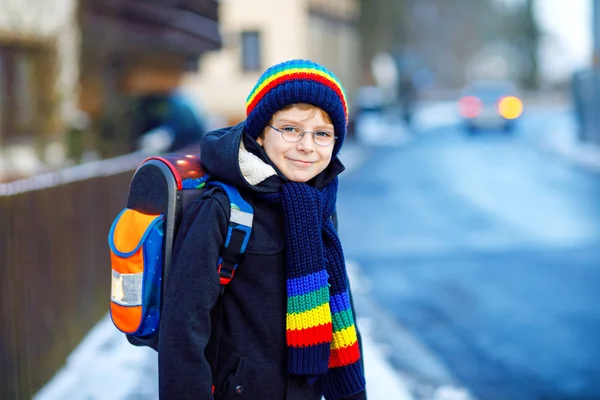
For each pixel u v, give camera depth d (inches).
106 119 575.5
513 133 1408.7
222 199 99.4
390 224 541.6
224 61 1262.3
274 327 101.7
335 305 106.3
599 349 273.1
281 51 1270.9
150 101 593.6
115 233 104.6
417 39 3437.5
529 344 279.6
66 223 239.1
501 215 571.8
